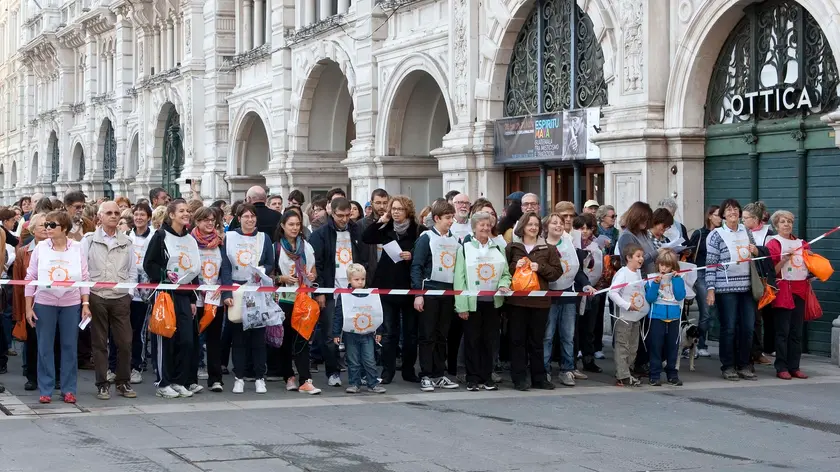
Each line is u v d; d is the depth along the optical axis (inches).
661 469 338.6
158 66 1612.9
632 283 498.6
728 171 629.6
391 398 477.7
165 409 446.6
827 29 548.1
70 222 462.6
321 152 1155.3
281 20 1172.5
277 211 636.1
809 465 344.8
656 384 505.0
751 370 524.4
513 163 794.2
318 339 566.6
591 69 732.0
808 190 581.9
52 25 2166.6
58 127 2114.9
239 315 480.7
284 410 445.4
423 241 499.5
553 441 380.8
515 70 806.5
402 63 925.2
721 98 634.2
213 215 483.5
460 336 541.6
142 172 1635.1
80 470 335.0
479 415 433.1
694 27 628.4
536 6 779.4
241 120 1307.8
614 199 673.6
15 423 413.4
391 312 516.7
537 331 496.4
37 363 483.8
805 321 587.2
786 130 589.6
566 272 500.4
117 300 472.4
